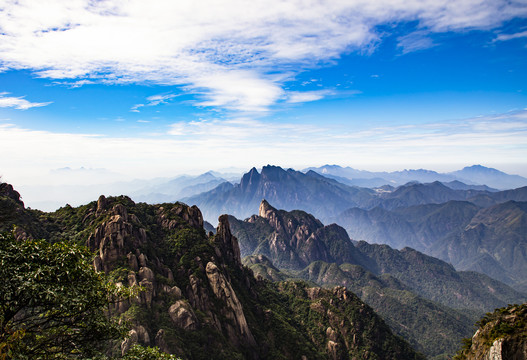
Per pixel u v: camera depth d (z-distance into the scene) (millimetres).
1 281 23953
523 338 42812
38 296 25047
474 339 53062
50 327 26953
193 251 120062
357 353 140500
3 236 26266
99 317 28453
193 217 143125
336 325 152500
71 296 26016
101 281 29641
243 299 129000
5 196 107312
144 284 93125
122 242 100812
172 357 30875
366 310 162375
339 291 171500
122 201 132000
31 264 25469
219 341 96500
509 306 51031
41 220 114312
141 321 83625
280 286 189875
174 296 98812
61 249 27641
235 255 150250
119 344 74812
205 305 105812
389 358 146500
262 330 122125
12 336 23312
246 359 103812
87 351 28359
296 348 120875
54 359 26453
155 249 115375
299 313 160375
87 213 121250
